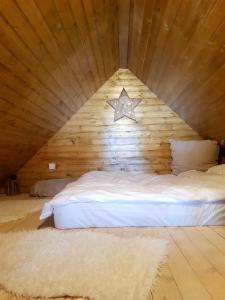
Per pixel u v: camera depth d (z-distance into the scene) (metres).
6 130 3.18
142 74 4.30
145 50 3.24
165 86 3.84
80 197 2.49
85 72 3.57
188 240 2.11
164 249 1.87
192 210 2.52
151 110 4.72
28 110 3.15
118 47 3.73
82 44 2.77
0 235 2.30
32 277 1.51
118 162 4.78
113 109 4.76
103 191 2.62
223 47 1.98
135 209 2.51
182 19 2.04
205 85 2.74
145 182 3.28
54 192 4.47
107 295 1.31
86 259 1.72
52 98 3.42
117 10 2.73
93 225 2.52
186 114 4.21
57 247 1.95
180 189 2.66
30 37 2.02
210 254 1.82
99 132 4.78
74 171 4.83
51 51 2.41
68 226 2.51
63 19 2.13
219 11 1.68
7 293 1.40
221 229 2.39
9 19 1.72
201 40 2.09
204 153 4.19
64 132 4.80
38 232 2.36
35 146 4.54
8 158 4.07
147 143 4.74
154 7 2.21
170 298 1.28
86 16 2.35
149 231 2.37
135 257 1.73
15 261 1.73
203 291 1.34
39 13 1.87
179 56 2.61
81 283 1.42
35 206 3.71
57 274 1.53
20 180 4.88
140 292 1.32
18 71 2.28
